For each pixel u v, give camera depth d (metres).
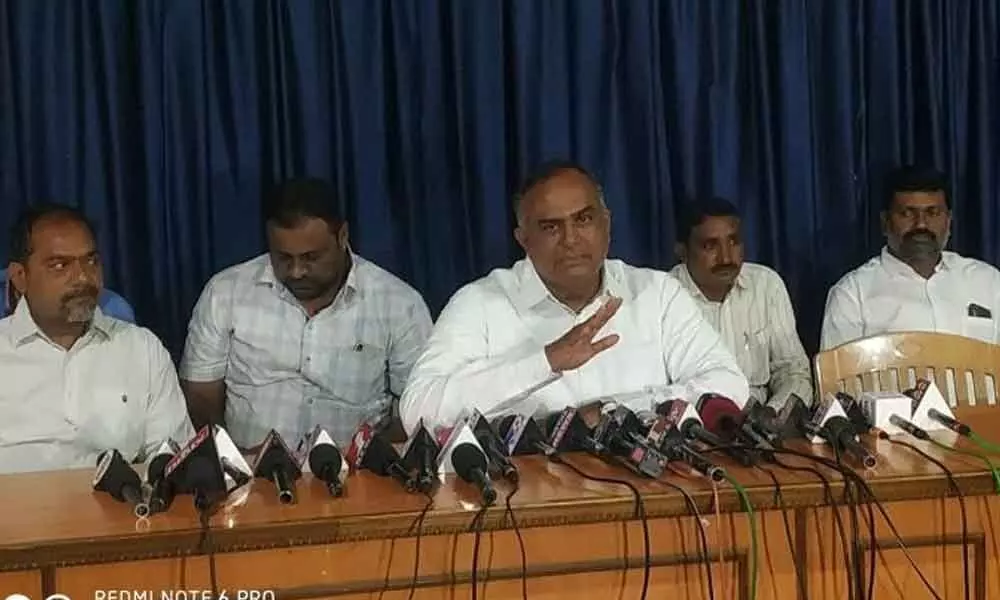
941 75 3.27
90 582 1.43
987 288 3.16
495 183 3.03
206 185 2.91
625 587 1.55
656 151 3.11
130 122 2.89
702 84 3.16
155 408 2.41
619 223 3.13
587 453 1.82
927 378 2.41
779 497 1.56
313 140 2.93
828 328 3.15
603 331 2.24
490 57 3.00
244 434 2.76
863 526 1.59
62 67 2.82
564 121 3.08
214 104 2.91
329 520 1.47
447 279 3.06
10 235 2.62
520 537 1.52
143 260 2.93
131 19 2.85
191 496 1.58
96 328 2.36
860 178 3.29
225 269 2.86
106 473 1.65
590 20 3.05
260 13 2.90
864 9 3.24
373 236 3.00
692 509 1.55
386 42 2.98
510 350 2.21
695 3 3.12
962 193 3.33
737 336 3.04
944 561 1.62
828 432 1.79
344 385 2.76
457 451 1.64
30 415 2.31
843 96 3.23
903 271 3.12
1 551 1.38
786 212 3.22
